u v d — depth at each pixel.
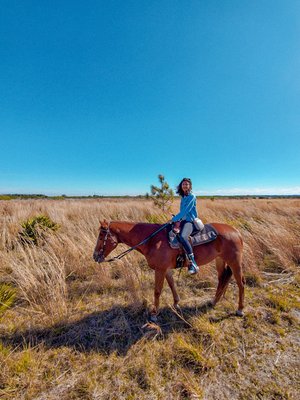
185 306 3.88
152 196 11.66
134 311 3.67
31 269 4.54
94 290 4.43
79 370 2.62
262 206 14.02
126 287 4.45
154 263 3.45
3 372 2.46
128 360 2.75
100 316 3.59
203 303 3.96
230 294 4.29
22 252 5.12
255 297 4.13
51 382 2.46
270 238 6.25
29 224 7.23
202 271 4.91
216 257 3.72
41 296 3.84
